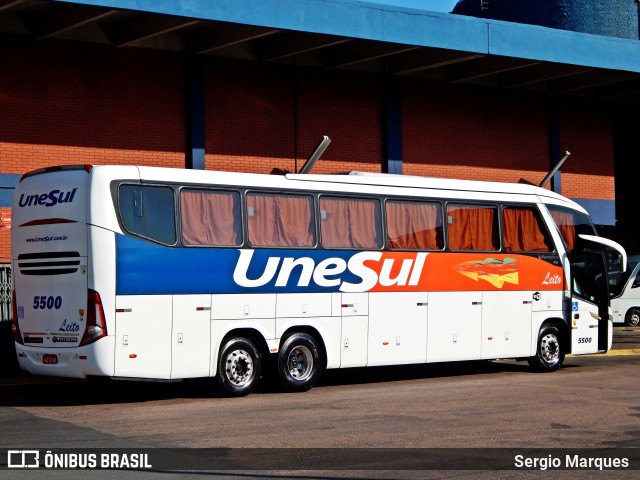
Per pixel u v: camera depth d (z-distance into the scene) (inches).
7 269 786.8
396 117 983.6
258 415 550.6
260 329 653.3
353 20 850.8
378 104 980.6
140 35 809.5
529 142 1081.4
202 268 627.5
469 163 1035.3
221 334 634.8
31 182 626.5
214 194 639.8
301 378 673.6
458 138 1029.2
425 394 651.5
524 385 705.6
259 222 658.8
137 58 847.7
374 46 905.5
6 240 785.6
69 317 598.2
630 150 1402.6
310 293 677.9
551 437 475.2
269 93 916.0
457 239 757.9
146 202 608.4
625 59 1015.6
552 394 646.5
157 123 855.1
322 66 943.0
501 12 1208.8
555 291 815.1
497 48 933.8
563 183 1108.5
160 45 854.5
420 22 887.7
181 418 541.0
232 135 892.6
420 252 735.1
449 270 749.9
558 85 1090.1
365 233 709.3
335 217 695.7
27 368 620.1
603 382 724.0
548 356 812.6
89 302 587.5
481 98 1049.5
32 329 619.2
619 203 1445.6
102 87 829.2
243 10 794.2
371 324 706.2
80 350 590.2
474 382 733.9
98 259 587.8
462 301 755.4
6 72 786.8
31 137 795.4
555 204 824.3
